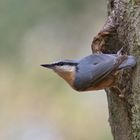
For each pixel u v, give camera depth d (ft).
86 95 59.16
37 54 52.60
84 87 29.53
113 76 29.07
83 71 29.40
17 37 50.67
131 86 28.96
